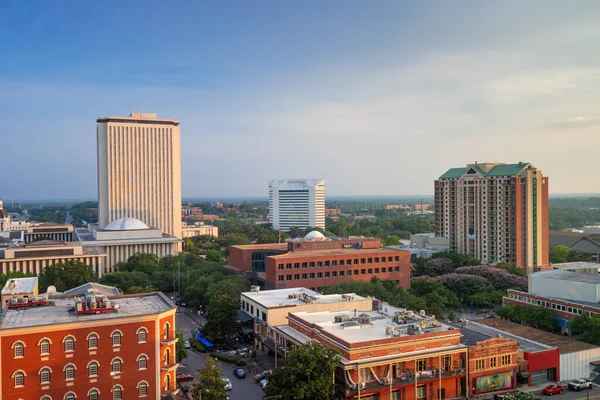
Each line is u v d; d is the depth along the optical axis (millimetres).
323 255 189500
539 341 122062
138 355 90875
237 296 157250
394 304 153375
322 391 85125
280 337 117312
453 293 183375
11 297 125250
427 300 168500
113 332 89250
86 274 181625
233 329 137250
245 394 102938
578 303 148375
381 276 197750
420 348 98688
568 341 123312
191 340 140500
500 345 106625
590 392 107062
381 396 93812
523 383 109875
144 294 109750
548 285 161375
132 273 191250
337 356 91125
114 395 89188
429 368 99500
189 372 117125
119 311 95438
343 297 137500
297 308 129500
